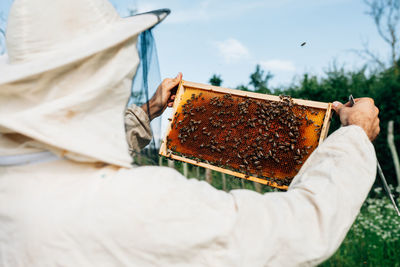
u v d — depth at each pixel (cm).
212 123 255
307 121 236
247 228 112
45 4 112
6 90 103
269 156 235
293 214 114
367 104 158
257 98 254
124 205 108
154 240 107
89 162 116
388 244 459
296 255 110
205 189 120
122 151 118
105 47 113
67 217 105
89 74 114
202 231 108
